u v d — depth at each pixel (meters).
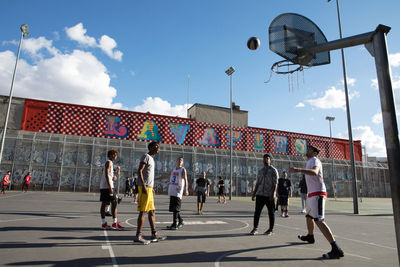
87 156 27.14
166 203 16.27
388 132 3.68
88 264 3.91
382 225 9.58
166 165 29.55
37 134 26.53
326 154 39.81
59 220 7.92
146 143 30.08
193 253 4.76
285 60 5.82
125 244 5.27
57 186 25.61
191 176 30.27
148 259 4.28
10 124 26.27
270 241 6.06
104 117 29.12
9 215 8.43
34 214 8.92
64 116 27.81
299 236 6.24
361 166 40.84
